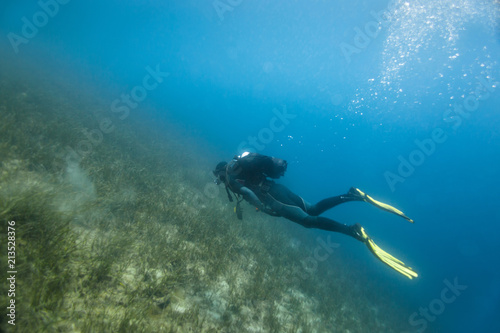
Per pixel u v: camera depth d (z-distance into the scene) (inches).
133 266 128.6
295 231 374.3
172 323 108.5
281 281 199.0
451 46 619.8
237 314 139.1
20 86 353.1
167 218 194.5
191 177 326.3
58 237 108.0
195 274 146.3
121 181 209.0
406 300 373.4
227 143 871.7
